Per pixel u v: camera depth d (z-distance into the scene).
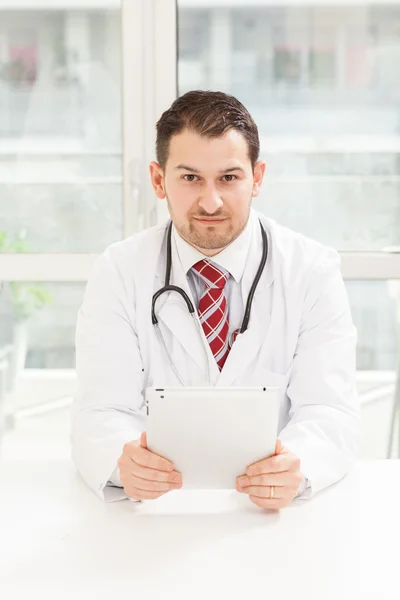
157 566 0.92
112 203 2.23
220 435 1.07
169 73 2.12
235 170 1.22
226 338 1.37
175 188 1.25
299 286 1.40
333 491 1.17
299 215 2.25
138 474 1.09
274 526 1.04
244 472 1.09
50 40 2.19
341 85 2.21
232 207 1.24
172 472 1.09
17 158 2.23
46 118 2.22
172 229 1.43
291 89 2.21
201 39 2.18
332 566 0.92
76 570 0.91
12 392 2.54
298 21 2.18
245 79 2.21
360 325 2.37
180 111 1.23
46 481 1.22
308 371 1.34
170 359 1.38
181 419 1.06
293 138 2.23
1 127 2.23
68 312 2.47
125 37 2.11
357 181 2.24
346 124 2.22
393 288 2.34
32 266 2.17
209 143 1.20
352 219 2.24
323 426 1.25
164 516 1.07
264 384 1.37
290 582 0.88
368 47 2.20
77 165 2.22
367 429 2.43
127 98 2.13
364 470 1.26
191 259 1.37
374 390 2.41
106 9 2.16
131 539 1.00
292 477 1.09
